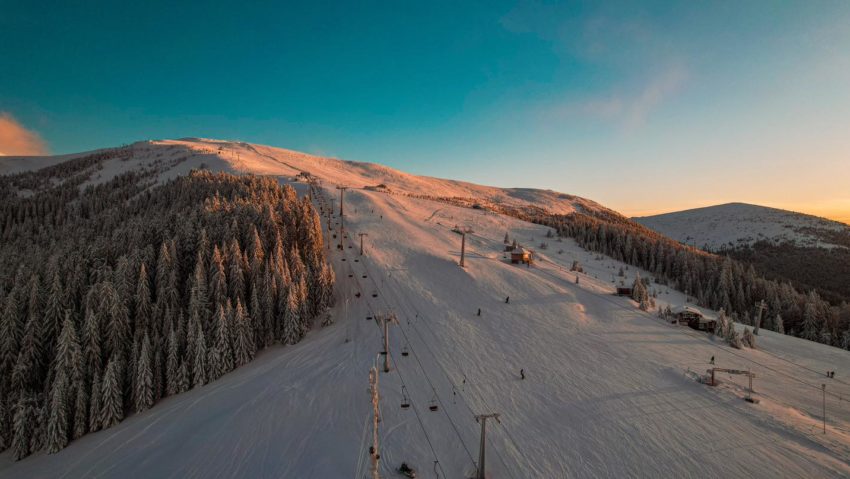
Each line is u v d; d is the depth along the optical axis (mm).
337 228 105625
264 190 101438
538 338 58031
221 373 49469
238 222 71250
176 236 62594
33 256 77625
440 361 49094
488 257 96812
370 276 75812
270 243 68688
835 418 41969
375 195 151625
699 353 57156
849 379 52438
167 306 51969
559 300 73062
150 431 40719
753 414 41219
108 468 36219
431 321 60562
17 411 40219
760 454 35062
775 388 48219
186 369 47469
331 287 65500
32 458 39594
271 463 32750
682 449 35438
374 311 62906
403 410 38531
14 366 44156
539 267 95062
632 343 58750
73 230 110125
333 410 38781
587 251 137625
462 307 66812
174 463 34938
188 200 101375
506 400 41844
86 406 42750
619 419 39531
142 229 67438
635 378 48125
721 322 64750
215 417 40594
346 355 50281
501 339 56719
